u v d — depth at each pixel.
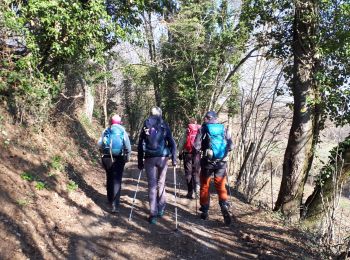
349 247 6.68
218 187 7.17
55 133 10.59
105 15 8.38
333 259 6.66
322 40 10.02
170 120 25.98
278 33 11.70
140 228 6.57
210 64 22.02
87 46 9.12
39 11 7.50
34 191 6.22
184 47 21.59
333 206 7.88
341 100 10.34
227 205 7.17
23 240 4.95
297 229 8.16
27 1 7.77
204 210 7.48
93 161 12.17
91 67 11.23
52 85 8.96
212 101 21.39
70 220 6.13
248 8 11.42
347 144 9.54
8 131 7.25
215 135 7.09
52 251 5.05
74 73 11.19
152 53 23.34
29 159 7.07
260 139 13.31
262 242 6.56
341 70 10.48
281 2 10.53
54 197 6.48
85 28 8.23
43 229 5.45
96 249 5.44
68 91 12.28
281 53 11.88
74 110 16.16
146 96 36.16
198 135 7.20
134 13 10.40
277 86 13.12
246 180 13.12
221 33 20.02
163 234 6.44
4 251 4.55
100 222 6.47
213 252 5.92
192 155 9.16
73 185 7.37
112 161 7.09
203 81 22.31
